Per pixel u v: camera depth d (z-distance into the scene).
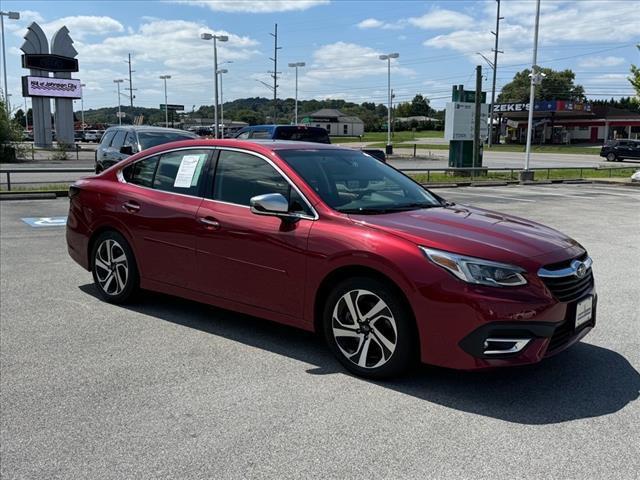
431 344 3.86
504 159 46.69
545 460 3.17
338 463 3.12
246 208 4.82
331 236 4.24
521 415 3.68
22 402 3.81
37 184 18.41
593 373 4.36
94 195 5.99
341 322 4.30
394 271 3.92
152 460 3.14
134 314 5.66
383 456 3.19
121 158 14.02
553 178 27.75
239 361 4.52
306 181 4.61
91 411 3.69
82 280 6.90
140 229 5.50
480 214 4.82
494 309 3.66
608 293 6.66
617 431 3.49
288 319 4.56
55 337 5.00
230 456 3.19
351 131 122.44
